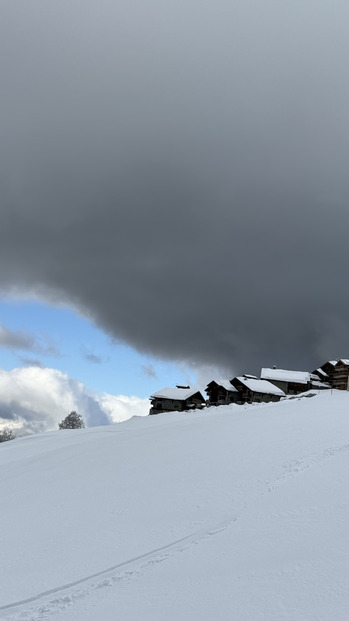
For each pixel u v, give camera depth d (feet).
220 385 224.33
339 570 23.76
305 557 26.09
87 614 23.98
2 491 62.18
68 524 41.42
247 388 215.72
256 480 42.50
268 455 50.62
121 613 23.47
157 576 27.50
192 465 52.95
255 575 25.13
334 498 33.96
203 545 30.96
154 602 24.12
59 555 34.01
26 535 40.32
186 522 36.09
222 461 51.93
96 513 43.09
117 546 33.81
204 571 26.99
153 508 41.01
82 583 28.35
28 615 24.90
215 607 22.45
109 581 27.99
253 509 35.55
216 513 36.60
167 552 31.04
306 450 49.47
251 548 28.91
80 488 54.08
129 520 39.22
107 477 56.44
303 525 30.66
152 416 148.87
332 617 19.88
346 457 43.60
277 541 29.14
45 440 142.72
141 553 31.71
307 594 22.12
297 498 35.60
